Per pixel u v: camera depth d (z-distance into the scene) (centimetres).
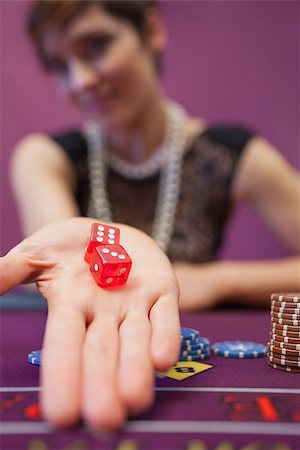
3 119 299
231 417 52
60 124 301
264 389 63
